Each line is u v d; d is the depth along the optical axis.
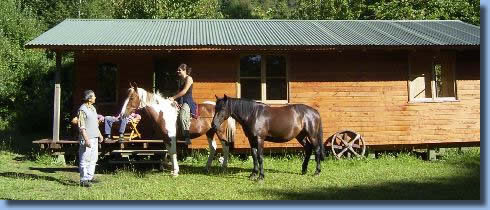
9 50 21.70
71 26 14.05
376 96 13.47
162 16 27.34
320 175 10.55
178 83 14.23
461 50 13.50
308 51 12.91
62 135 14.65
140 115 12.31
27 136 17.72
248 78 13.20
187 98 10.60
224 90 13.05
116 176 10.61
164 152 11.16
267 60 13.26
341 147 13.03
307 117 10.47
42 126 19.20
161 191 8.90
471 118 13.84
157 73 14.20
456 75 13.84
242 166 11.94
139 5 28.45
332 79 13.34
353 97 13.39
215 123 9.59
